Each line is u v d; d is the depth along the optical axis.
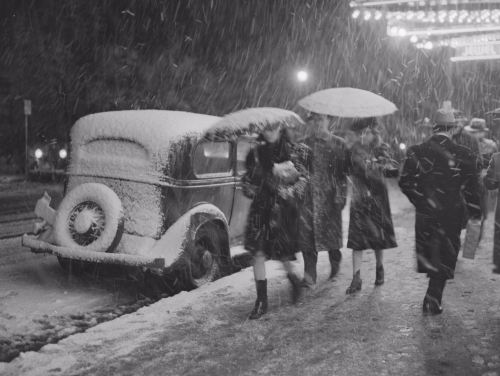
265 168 5.76
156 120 6.80
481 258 7.98
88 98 28.34
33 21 27.02
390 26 14.23
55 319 5.82
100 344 4.80
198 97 32.78
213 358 4.50
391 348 4.66
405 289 6.43
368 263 7.82
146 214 6.51
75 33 27.67
